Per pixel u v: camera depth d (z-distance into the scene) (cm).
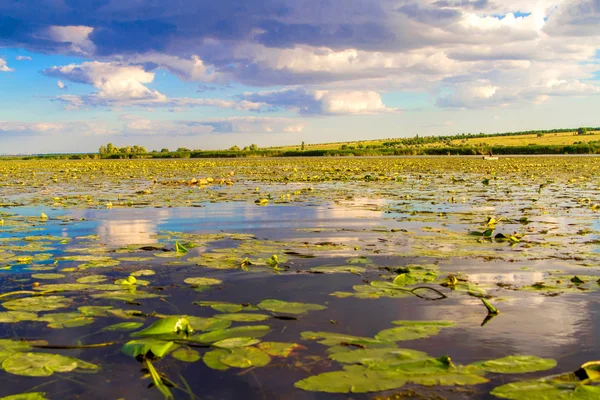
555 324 368
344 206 1116
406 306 410
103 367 300
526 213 980
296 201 1229
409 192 1463
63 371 290
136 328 361
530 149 7294
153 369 289
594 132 11781
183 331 348
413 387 266
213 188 1681
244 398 262
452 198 1209
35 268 543
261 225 851
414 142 12319
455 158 5691
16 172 3228
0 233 775
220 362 296
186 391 270
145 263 565
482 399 254
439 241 693
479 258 587
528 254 607
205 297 436
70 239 716
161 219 930
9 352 314
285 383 277
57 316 381
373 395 260
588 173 2502
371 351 310
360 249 639
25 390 271
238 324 367
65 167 4159
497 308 404
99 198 1350
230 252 618
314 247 653
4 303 412
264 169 3272
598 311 397
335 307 408
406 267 529
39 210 1077
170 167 3862
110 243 688
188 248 655
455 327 362
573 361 304
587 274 512
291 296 440
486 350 321
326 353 312
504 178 2130
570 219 900
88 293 447
